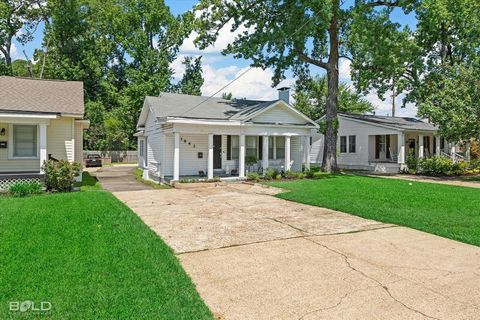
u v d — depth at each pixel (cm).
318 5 1631
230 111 1817
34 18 3522
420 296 382
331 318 333
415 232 665
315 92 3669
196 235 637
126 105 3672
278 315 339
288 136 1803
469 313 345
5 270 432
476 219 770
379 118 2658
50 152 1391
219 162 1781
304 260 500
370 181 1566
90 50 3775
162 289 389
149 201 1031
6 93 1380
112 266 455
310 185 1392
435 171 2083
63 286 390
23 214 759
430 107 1792
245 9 1802
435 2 2141
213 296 382
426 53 2516
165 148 1659
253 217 802
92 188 1406
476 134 1667
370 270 461
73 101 1463
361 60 2053
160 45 4038
